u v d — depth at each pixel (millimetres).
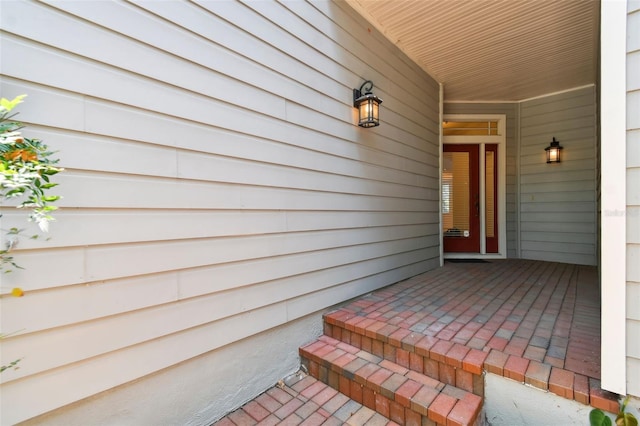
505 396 1628
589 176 4551
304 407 1865
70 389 1266
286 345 2182
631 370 1337
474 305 2666
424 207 4023
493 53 3648
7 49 1117
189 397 1666
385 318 2375
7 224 1118
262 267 2012
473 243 5109
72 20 1252
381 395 1771
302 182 2289
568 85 4531
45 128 1193
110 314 1370
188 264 1638
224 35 1775
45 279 1199
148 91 1475
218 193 1766
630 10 1312
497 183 5141
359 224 2877
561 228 4773
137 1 1433
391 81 3336
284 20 2129
